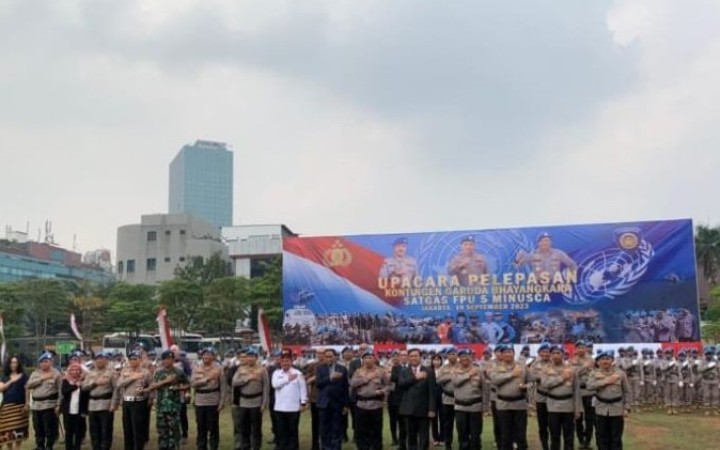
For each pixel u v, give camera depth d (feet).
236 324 171.83
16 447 44.62
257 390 42.47
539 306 78.13
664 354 69.15
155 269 307.58
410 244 83.10
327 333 84.48
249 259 269.44
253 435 42.52
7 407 43.88
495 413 42.93
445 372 44.55
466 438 40.93
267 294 153.07
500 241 80.07
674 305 74.33
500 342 78.43
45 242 384.27
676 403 66.44
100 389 43.04
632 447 46.32
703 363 66.44
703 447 46.34
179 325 168.86
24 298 177.37
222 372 43.60
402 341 81.82
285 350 48.52
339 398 43.27
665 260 75.10
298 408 42.47
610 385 38.32
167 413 41.83
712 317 176.35
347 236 85.35
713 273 212.43
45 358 44.65
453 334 80.18
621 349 71.05
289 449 42.45
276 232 300.40
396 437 47.34
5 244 341.21
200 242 295.69
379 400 42.78
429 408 41.16
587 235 77.61
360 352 50.96
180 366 48.26
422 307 81.82
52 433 44.09
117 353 63.98
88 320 183.83
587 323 76.43
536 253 78.84
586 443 45.29
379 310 83.20
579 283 77.15
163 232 309.63
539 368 41.27
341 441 43.80
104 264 424.05
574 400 39.73
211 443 43.24
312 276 85.76
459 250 81.35
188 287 166.71
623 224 76.74
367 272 84.17
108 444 43.11
